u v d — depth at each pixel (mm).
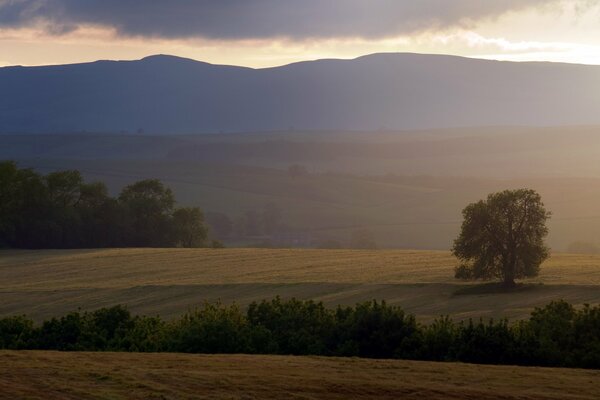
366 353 50375
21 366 34094
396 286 93938
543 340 46094
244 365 35875
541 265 108875
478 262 95188
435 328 50156
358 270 108438
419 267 110562
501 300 84125
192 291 94250
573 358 44625
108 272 114375
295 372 34188
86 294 94688
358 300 86125
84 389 29984
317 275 103938
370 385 31656
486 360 44938
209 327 48031
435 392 31000
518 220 95000
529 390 32125
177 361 36719
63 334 55188
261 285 96438
